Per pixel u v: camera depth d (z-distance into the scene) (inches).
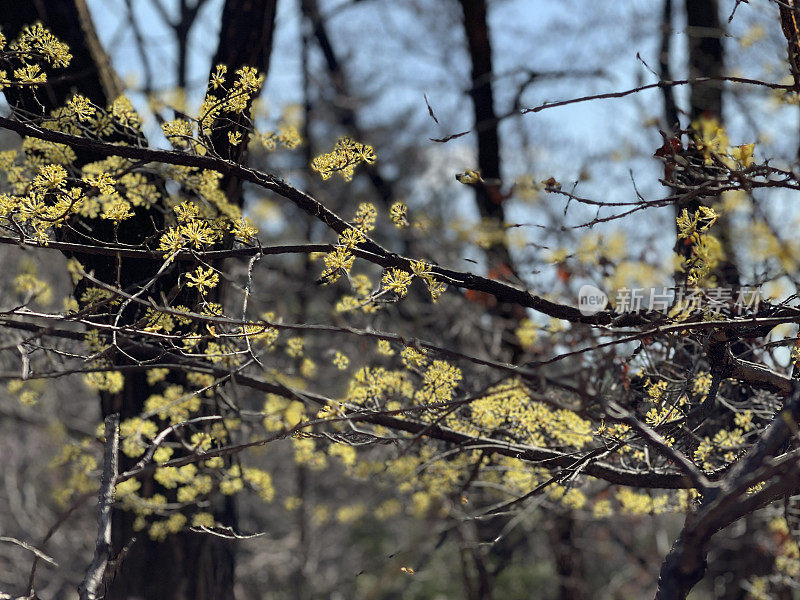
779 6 109.6
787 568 202.4
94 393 410.0
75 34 161.8
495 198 261.3
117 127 143.4
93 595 85.4
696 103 211.9
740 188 104.9
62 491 187.8
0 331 165.2
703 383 136.3
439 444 181.3
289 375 163.2
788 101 133.5
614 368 135.9
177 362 155.6
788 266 100.3
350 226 127.0
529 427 138.5
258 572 512.1
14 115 122.6
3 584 442.9
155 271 152.6
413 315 258.7
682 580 82.4
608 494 199.3
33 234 122.8
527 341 153.5
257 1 178.9
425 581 460.1
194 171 142.1
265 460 428.5
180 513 185.0
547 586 485.7
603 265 132.2
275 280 316.5
